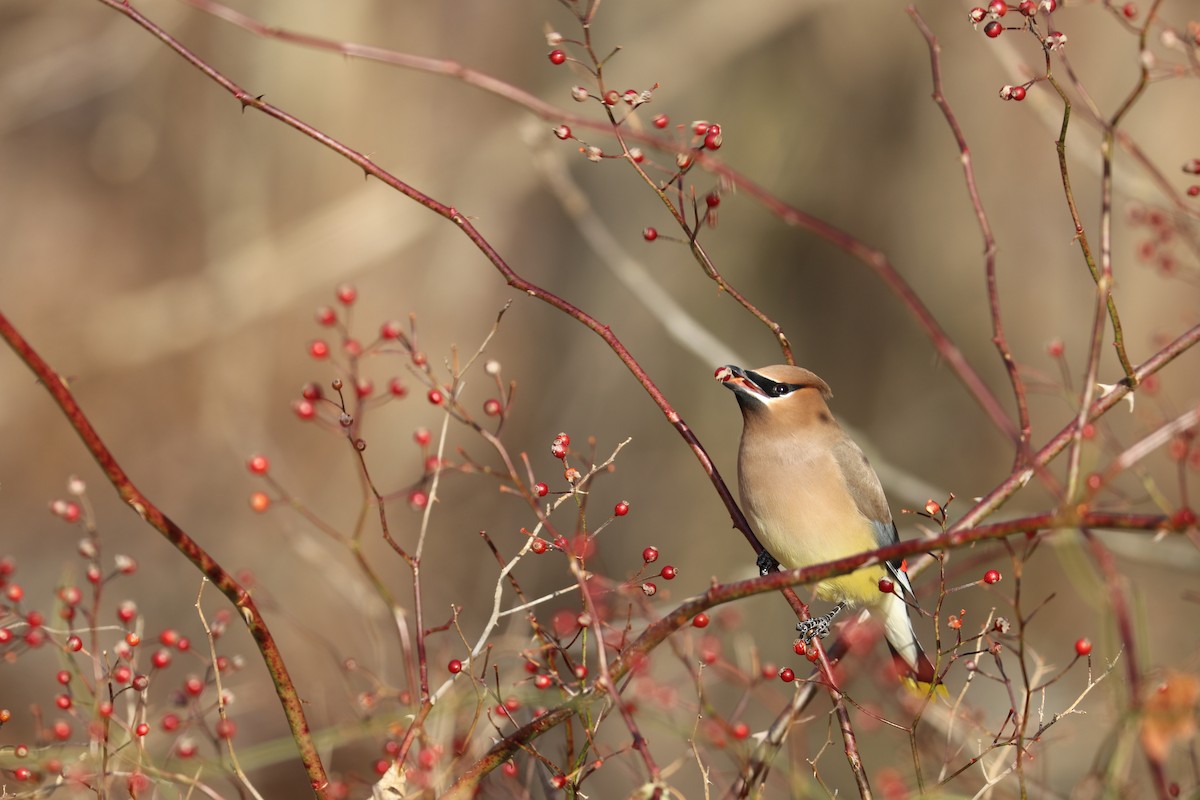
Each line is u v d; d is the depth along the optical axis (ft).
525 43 64.34
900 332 51.44
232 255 60.03
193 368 63.62
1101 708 23.77
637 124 22.18
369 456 59.98
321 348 20.27
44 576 55.31
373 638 27.96
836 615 25.48
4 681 44.91
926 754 21.30
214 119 61.72
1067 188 18.70
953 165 51.01
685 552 52.29
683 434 20.80
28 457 62.23
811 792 19.21
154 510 16.31
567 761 18.97
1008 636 18.84
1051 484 15.66
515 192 58.39
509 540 55.98
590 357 56.18
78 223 73.31
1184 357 47.19
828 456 24.54
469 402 60.34
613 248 36.35
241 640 48.06
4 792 19.34
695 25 54.08
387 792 17.44
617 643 20.93
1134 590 18.67
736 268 53.01
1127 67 47.21
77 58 62.85
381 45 62.49
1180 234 26.55
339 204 60.23
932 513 18.38
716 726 18.81
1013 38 49.08
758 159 53.21
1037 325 49.75
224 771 19.36
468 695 19.62
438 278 64.08
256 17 60.95
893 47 51.98
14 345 15.35
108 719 18.44
